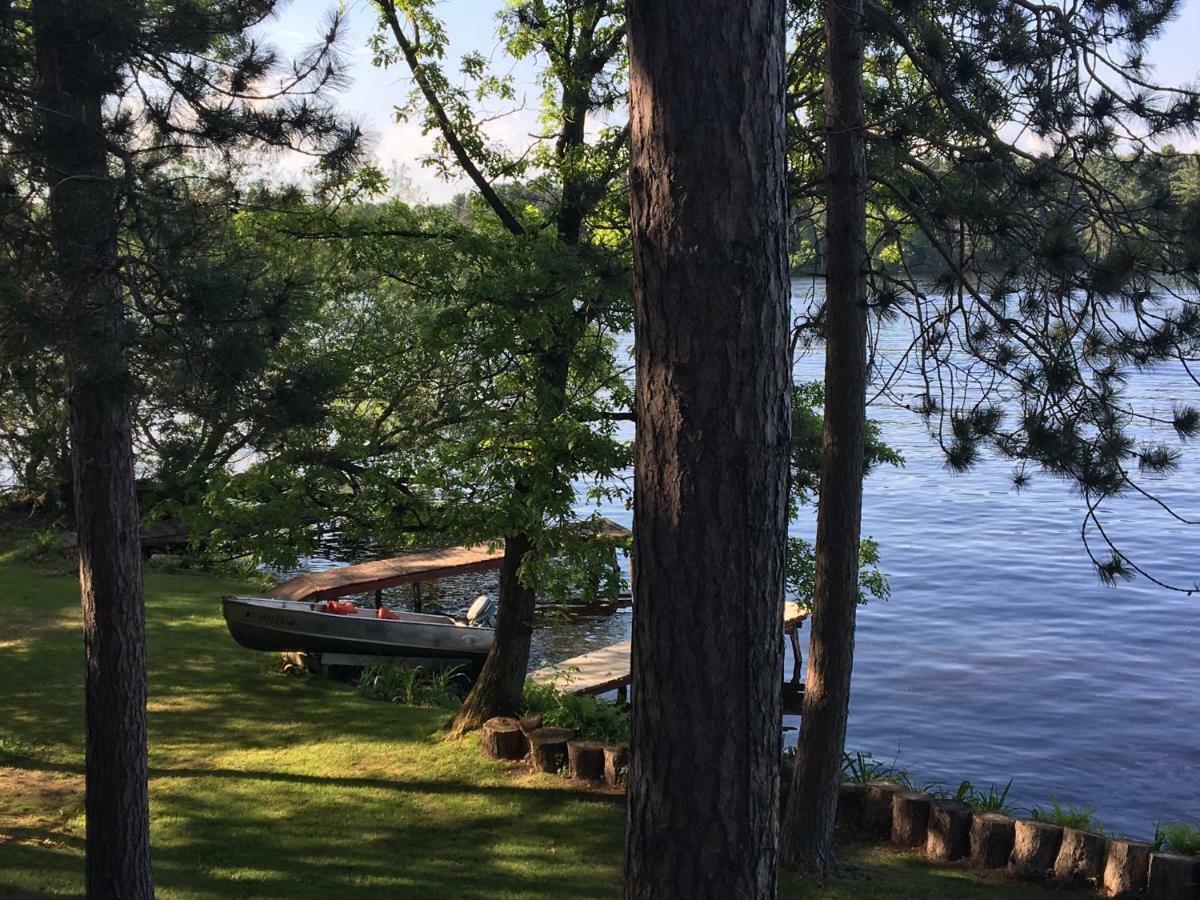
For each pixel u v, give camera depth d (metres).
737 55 4.22
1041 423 9.14
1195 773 19.22
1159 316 8.80
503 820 12.38
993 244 9.55
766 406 4.33
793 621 22.38
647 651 4.41
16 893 9.73
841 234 10.17
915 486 47.53
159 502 13.85
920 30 9.30
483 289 12.56
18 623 20.84
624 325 13.33
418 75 13.61
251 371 7.58
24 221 7.39
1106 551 35.66
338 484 14.01
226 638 21.00
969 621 28.48
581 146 13.73
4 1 7.30
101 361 7.21
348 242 13.22
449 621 21.36
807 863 10.78
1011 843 11.12
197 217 7.69
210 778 13.58
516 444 13.52
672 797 4.36
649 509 4.39
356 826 12.14
